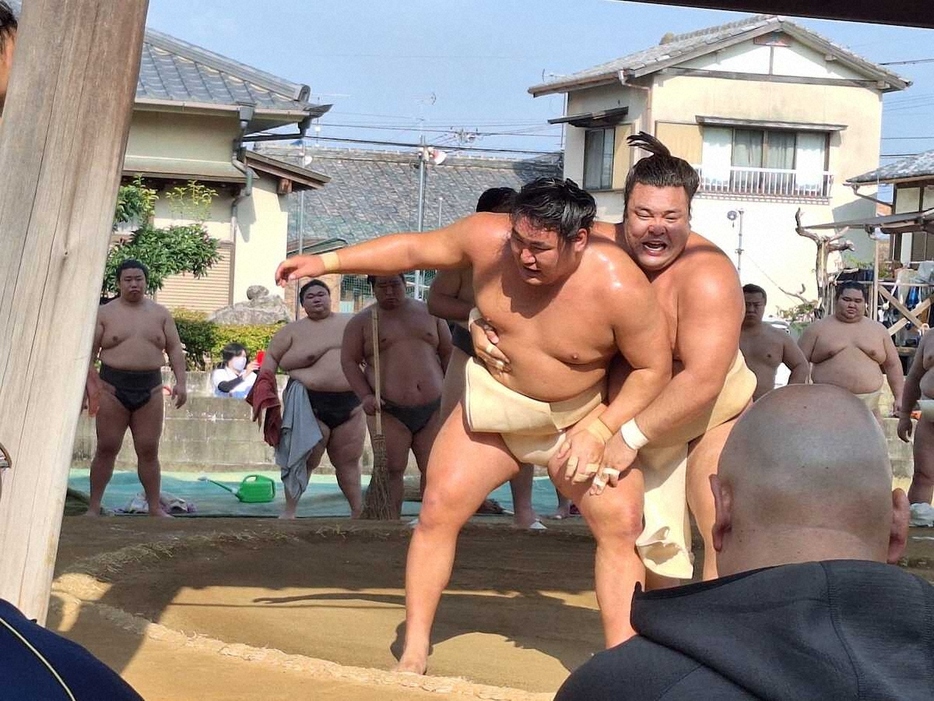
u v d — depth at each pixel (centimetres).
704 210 2939
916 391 860
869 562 139
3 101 314
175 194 1888
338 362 848
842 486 146
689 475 385
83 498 1016
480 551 684
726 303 359
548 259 344
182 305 1953
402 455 780
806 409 152
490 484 399
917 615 134
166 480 1186
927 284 2205
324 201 3244
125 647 396
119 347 823
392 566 621
